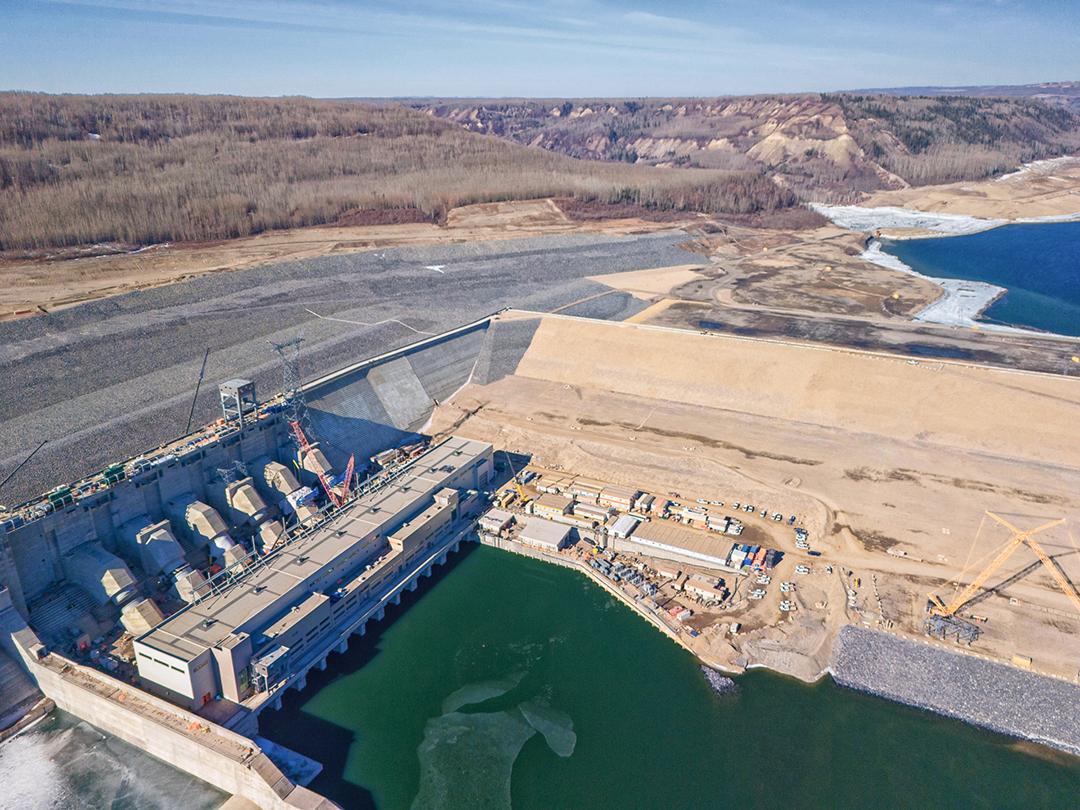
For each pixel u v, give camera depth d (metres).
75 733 83.31
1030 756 79.38
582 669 92.06
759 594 101.62
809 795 75.69
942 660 90.19
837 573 105.06
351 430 140.38
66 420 120.62
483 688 89.38
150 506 107.06
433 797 75.75
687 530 115.38
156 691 83.88
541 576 109.38
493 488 128.75
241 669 82.56
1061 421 134.25
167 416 125.56
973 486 123.06
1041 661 89.44
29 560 93.12
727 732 83.00
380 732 83.44
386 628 99.12
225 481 112.62
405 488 115.75
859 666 90.12
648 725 84.12
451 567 111.31
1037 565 104.75
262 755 74.69
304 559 97.69
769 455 134.25
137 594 95.31
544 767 79.12
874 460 131.62
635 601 101.50
